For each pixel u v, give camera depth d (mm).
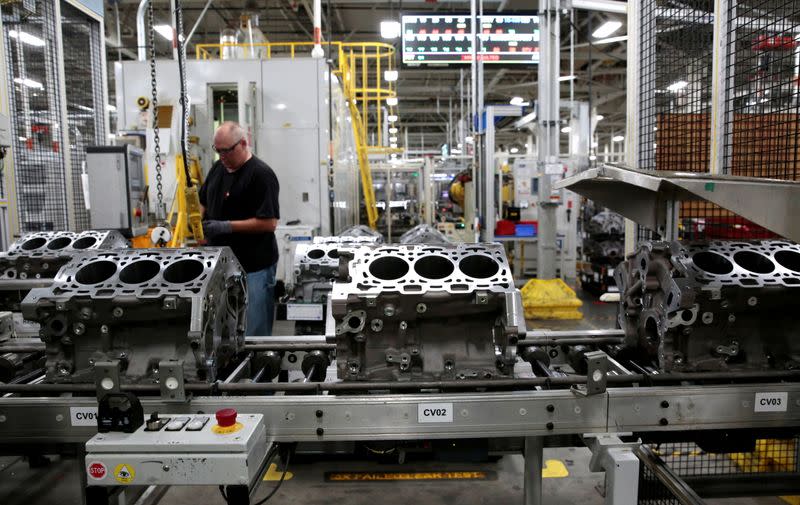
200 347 1833
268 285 3379
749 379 1980
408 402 1749
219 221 3016
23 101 5148
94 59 5977
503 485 2869
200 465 1480
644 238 3510
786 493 2143
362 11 11375
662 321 2000
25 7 4754
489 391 1865
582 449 3273
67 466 3041
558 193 7094
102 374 1592
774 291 1933
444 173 14047
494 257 2066
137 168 4145
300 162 6203
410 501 2717
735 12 2875
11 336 2607
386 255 2053
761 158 2832
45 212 5316
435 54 8211
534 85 15086
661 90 3404
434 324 1997
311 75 6098
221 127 3090
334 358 2455
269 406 1749
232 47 7406
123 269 1985
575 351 2439
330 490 2816
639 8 3490
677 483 1675
